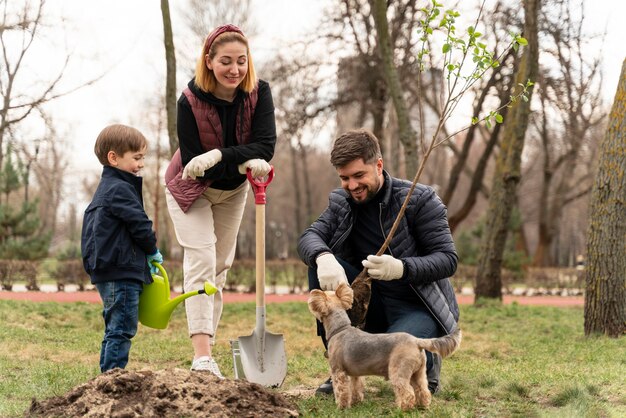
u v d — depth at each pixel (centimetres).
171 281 1855
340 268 456
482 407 447
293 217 6462
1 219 2305
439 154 4569
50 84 1534
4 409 408
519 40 465
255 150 489
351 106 2262
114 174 495
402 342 402
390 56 1359
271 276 1952
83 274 1820
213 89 485
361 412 409
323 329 470
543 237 3484
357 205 486
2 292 1579
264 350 496
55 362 626
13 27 1499
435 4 467
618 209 873
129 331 477
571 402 451
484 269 1475
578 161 3544
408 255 477
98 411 363
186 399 377
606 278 878
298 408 412
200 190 498
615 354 709
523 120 1408
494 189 1476
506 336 918
